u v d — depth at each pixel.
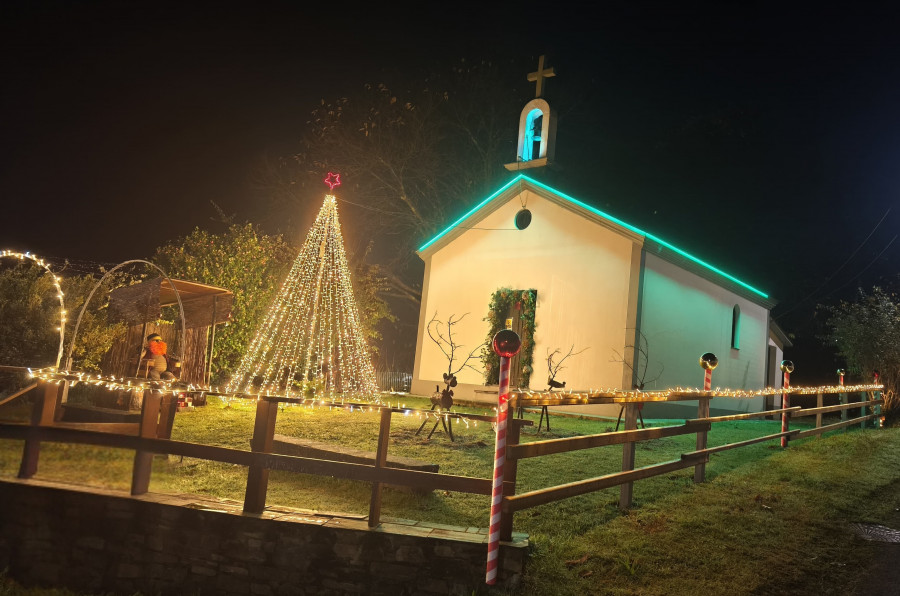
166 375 12.88
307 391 17.33
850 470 10.30
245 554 5.98
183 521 6.14
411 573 5.72
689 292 18.72
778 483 9.16
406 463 7.86
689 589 5.79
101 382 6.85
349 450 8.33
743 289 21.44
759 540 6.92
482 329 19.27
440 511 7.16
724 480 9.11
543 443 6.06
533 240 18.72
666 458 10.52
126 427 7.40
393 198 34.72
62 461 7.43
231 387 16.61
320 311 19.03
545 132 20.61
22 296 14.20
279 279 20.12
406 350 36.97
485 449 10.33
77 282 15.73
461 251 20.39
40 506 6.44
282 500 7.36
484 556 5.68
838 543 7.04
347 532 5.84
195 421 12.09
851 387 15.35
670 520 7.28
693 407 18.47
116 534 6.26
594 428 13.93
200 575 6.05
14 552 6.41
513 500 5.70
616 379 16.38
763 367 22.88
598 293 17.11
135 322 13.52
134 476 6.43
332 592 5.80
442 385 19.84
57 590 6.14
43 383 6.86
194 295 15.47
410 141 33.19
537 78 21.22
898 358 18.84
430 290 20.89
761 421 19.66
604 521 7.14
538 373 17.89
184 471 8.32
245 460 6.19
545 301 18.11
